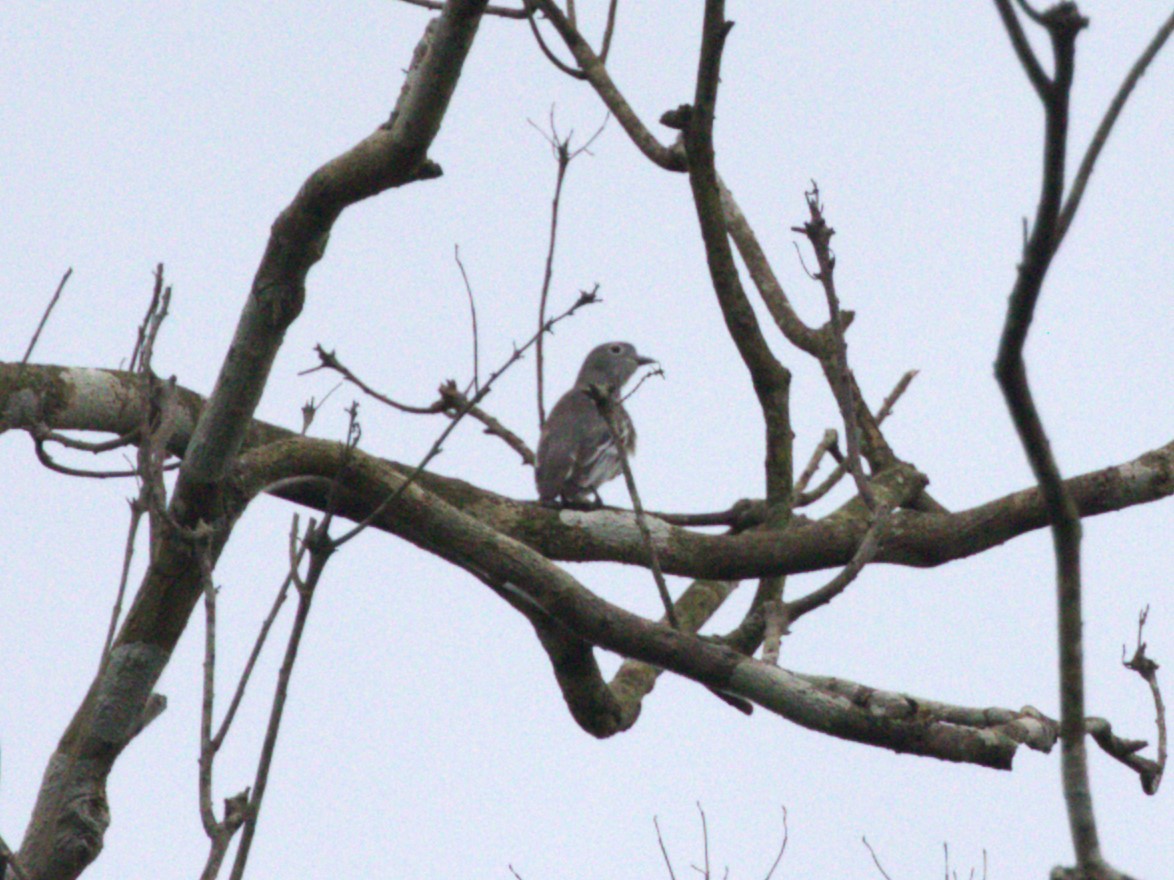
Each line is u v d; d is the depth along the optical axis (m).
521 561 10.88
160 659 10.30
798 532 13.41
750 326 13.65
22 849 9.87
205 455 10.19
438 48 8.65
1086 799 6.25
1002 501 13.65
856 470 10.52
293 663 7.08
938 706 10.90
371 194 9.36
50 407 11.55
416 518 11.04
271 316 9.76
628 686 12.89
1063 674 6.31
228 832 6.63
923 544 13.52
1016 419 6.01
